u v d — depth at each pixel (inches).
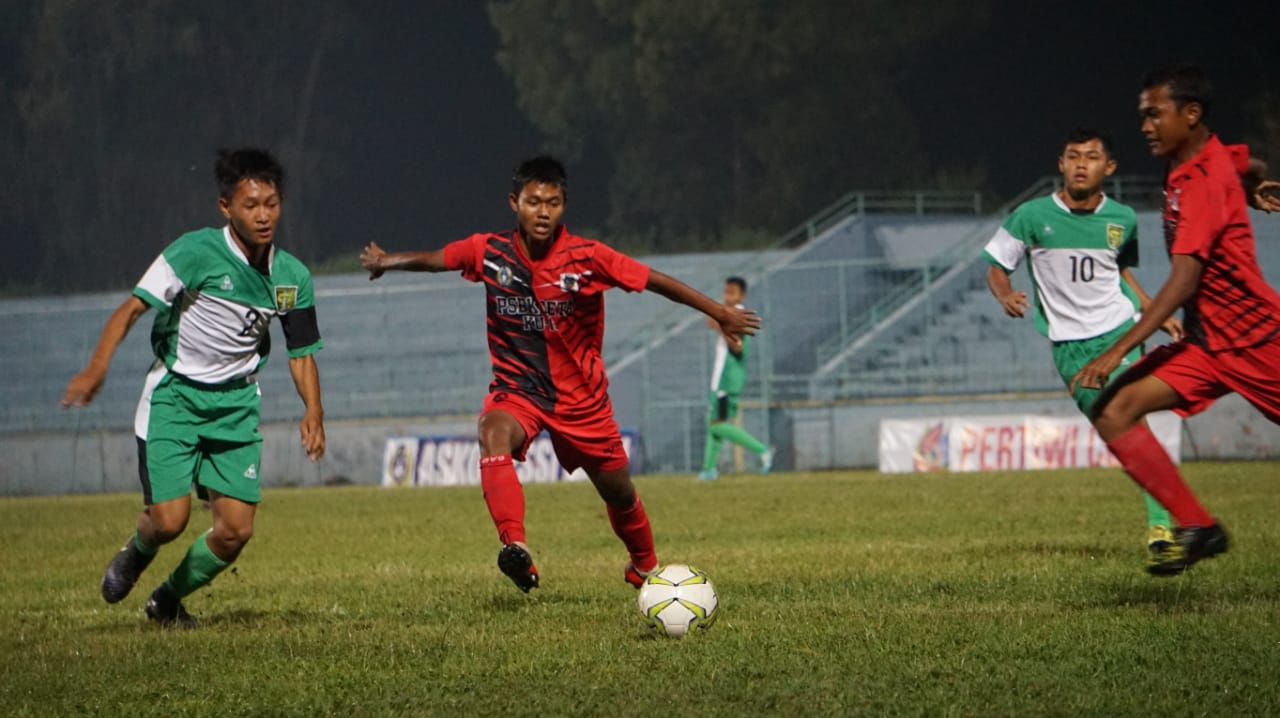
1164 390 618.2
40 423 3592.5
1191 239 594.2
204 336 682.2
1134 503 1400.1
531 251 684.1
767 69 4835.1
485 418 684.7
